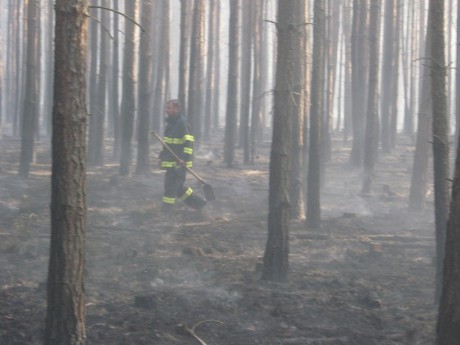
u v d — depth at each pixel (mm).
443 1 7559
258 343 6410
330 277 9008
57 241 5281
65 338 5297
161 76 22859
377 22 15438
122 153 16703
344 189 16500
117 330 6578
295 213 12594
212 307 7500
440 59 7590
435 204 7746
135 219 12312
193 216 12695
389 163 20188
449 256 4691
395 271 9469
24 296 7641
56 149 5242
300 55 12227
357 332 6699
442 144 7613
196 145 21641
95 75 19156
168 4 22906
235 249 10484
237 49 18688
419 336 6719
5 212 12492
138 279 8641
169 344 6281
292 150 12492
